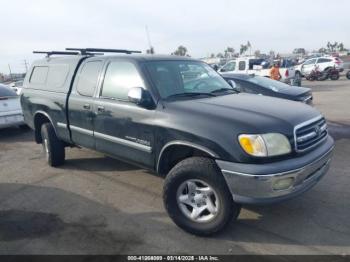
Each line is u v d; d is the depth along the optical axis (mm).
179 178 3547
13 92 9266
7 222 4047
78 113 4961
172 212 3674
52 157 5887
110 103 4379
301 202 4297
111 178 5383
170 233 3697
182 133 3506
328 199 4363
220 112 3486
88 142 4941
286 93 7754
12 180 5496
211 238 3562
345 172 5293
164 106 3781
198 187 3555
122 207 4359
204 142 3342
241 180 3164
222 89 4645
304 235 3561
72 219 4082
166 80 4168
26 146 7820
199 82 4559
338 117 9766
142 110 3939
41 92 5828
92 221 4016
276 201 3178
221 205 3377
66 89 5250
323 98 14430
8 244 3566
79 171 5762
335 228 3676
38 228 3889
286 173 3139
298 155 3336
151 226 3861
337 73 24875
